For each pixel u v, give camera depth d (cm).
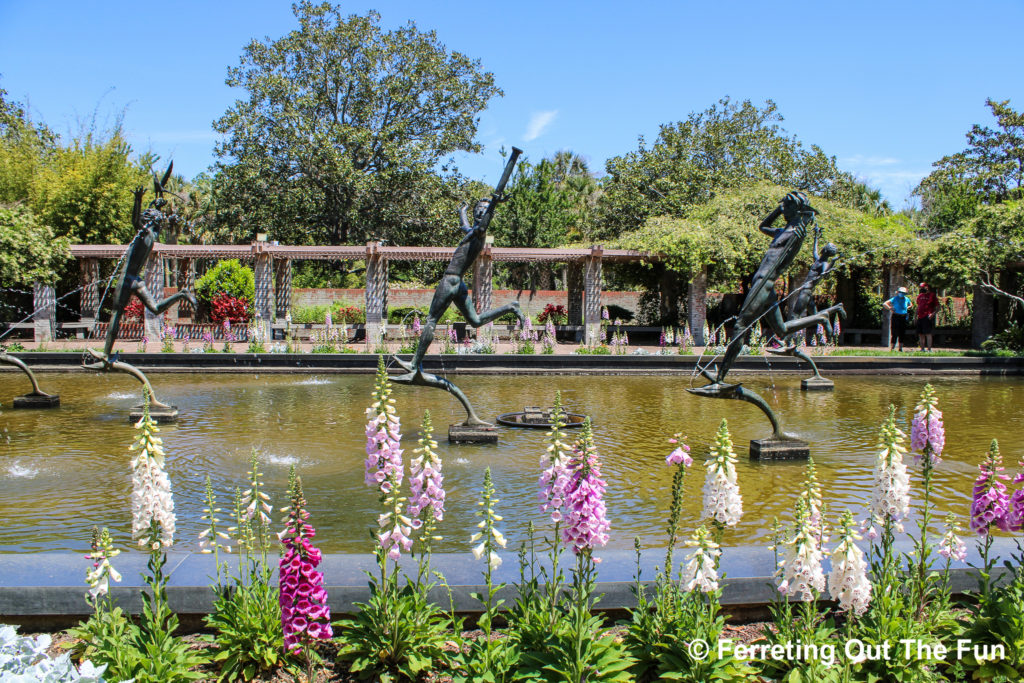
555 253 1973
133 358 1494
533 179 2848
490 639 305
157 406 954
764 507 574
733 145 2688
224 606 319
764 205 2183
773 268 726
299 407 1067
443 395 1202
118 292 937
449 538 503
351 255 1930
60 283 2189
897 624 304
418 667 299
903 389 1311
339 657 311
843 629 313
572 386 1332
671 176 2650
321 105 2755
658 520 542
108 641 289
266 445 800
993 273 1969
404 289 2861
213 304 2019
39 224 2075
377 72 2756
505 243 2745
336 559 375
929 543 409
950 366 1540
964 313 2508
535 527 528
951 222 2539
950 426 928
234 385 1313
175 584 343
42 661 253
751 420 977
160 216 949
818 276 1086
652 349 1808
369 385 1321
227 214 2675
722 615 346
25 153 2344
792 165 2680
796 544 278
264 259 1917
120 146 2366
